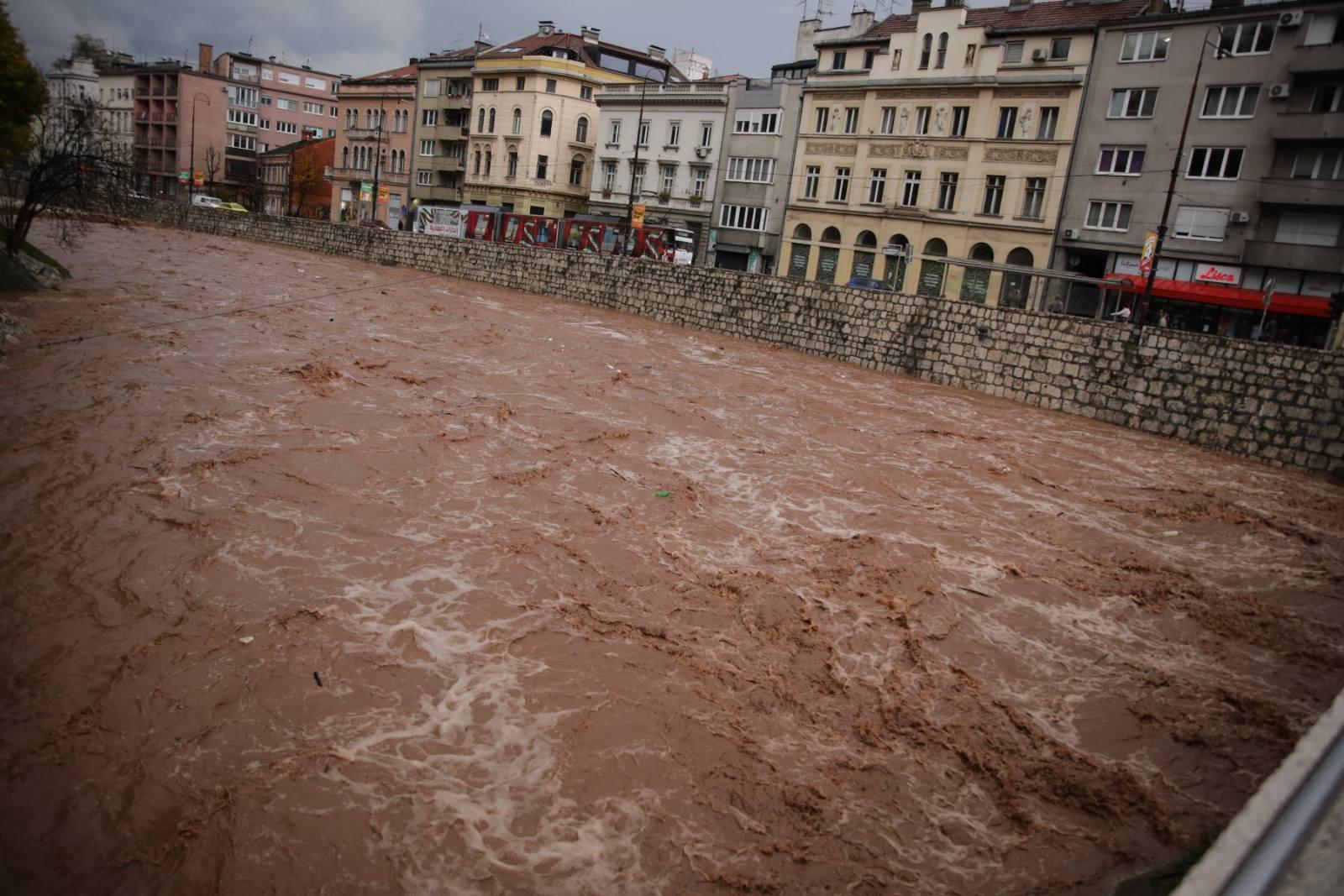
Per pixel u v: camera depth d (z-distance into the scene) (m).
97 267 37.03
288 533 11.92
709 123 52.62
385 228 57.22
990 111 40.41
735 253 51.53
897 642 10.63
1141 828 7.55
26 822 6.61
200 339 23.62
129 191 32.41
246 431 16.09
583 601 10.84
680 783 7.65
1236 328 34.47
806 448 19.55
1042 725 9.14
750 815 7.34
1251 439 23.02
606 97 58.31
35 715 7.79
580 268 42.62
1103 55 37.25
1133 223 36.62
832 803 7.57
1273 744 9.04
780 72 53.84
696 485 15.98
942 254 42.47
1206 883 1.57
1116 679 10.27
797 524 14.48
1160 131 35.78
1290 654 11.30
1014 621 11.64
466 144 68.38
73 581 10.13
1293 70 32.47
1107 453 22.00
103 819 6.70
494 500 14.04
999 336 28.30
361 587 10.61
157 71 90.44
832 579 12.33
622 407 21.33
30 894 5.99
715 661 9.73
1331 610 12.92
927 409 25.14
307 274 43.84
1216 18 34.16
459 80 68.75
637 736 8.22
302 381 20.14
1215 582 13.76
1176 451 23.11
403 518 12.89
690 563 12.38
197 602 9.89
